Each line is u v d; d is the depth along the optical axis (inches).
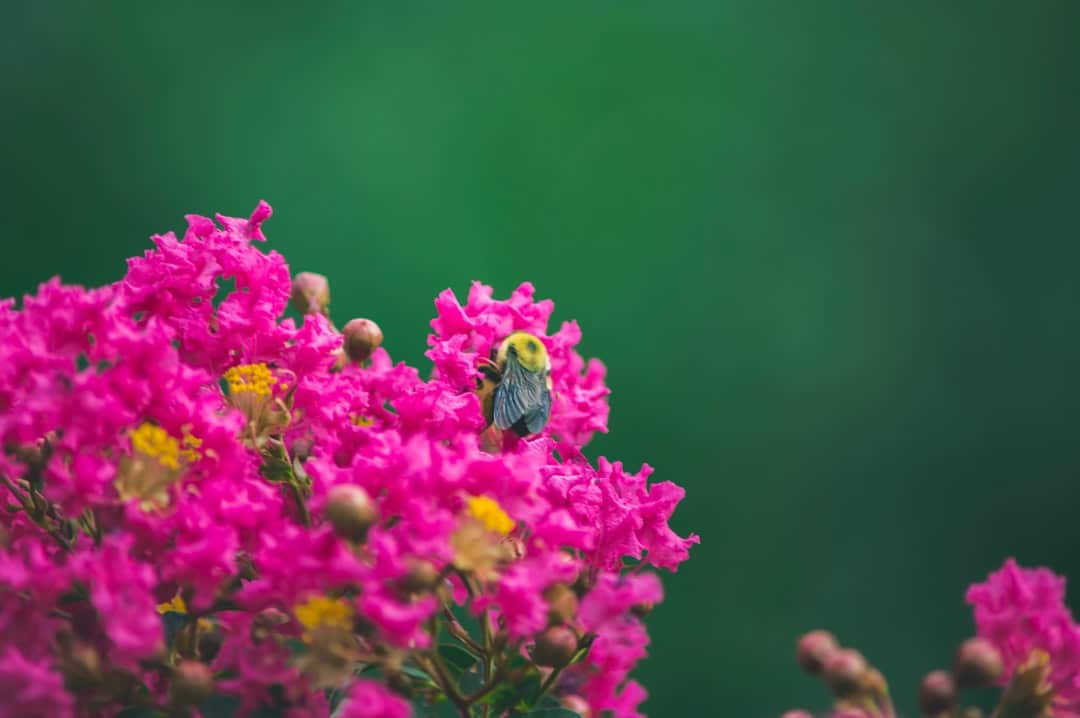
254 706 17.6
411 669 18.1
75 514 17.5
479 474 17.8
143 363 17.8
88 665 17.5
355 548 17.4
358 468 17.7
